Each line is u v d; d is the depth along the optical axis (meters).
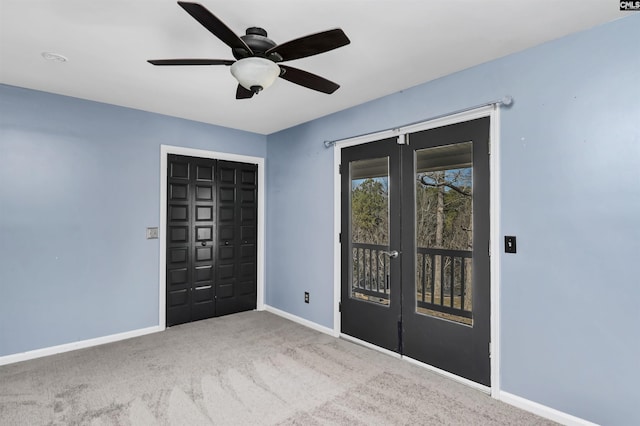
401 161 2.85
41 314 2.87
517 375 2.14
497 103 2.23
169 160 3.62
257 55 1.69
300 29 1.88
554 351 1.99
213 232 3.96
